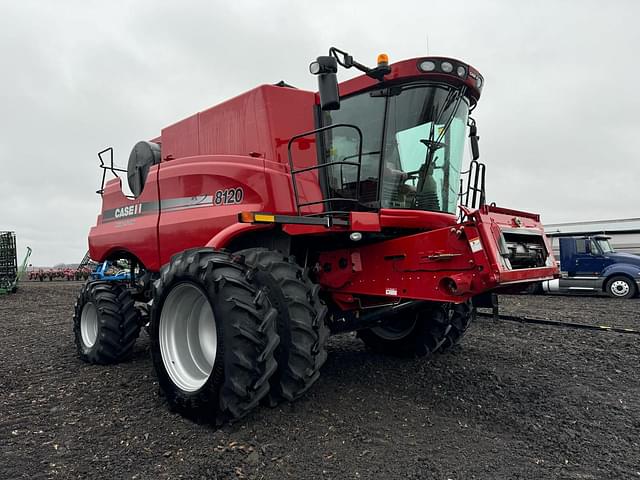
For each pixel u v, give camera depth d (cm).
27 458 270
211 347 337
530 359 498
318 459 262
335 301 406
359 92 389
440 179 398
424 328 476
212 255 332
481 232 308
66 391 399
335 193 405
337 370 447
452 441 288
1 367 493
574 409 346
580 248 1492
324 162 411
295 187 367
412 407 347
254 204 378
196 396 312
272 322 299
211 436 293
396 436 294
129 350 506
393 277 363
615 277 1410
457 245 322
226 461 259
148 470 253
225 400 294
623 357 507
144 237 501
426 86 366
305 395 366
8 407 359
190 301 356
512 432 303
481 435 298
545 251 407
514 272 322
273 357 300
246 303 297
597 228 2117
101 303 497
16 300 1463
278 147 390
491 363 479
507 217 383
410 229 390
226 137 433
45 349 597
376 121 378
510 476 245
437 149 389
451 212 411
